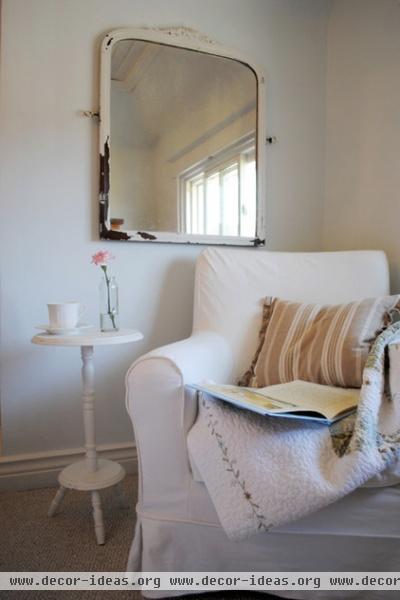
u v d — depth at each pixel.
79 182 1.56
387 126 1.65
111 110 1.59
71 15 1.54
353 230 1.83
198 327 1.51
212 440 0.88
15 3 1.48
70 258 1.56
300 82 1.92
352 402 0.98
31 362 1.53
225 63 1.77
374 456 0.79
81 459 1.58
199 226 1.73
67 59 1.54
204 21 1.74
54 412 1.56
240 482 0.83
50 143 1.52
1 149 1.47
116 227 1.60
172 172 1.69
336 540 0.88
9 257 1.49
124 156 1.61
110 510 1.38
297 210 1.94
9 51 1.47
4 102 1.47
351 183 1.83
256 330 1.47
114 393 1.64
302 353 1.25
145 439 0.96
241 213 1.80
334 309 1.30
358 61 1.78
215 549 0.94
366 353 1.14
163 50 1.66
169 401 0.94
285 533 0.90
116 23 1.60
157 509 0.97
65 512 1.37
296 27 1.91
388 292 1.55
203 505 0.93
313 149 1.95
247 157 1.81
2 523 1.30
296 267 1.58
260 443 0.84
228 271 1.55
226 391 0.95
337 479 0.78
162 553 0.96
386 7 1.64
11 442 1.52
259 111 1.81
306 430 0.87
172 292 1.71
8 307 1.50
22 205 1.50
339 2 1.88
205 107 1.74
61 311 1.23
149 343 1.68
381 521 0.85
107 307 1.32
